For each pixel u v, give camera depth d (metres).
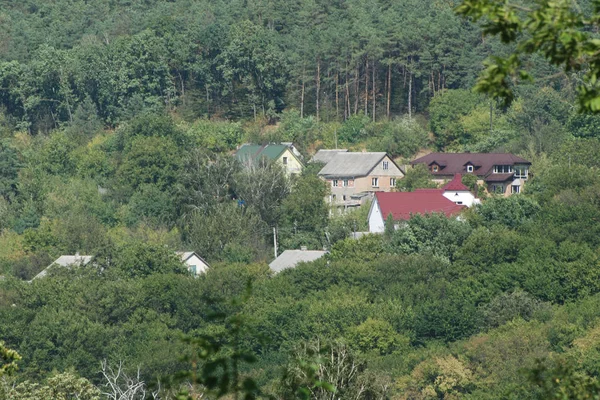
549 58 23.22
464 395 128.88
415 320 157.00
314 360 28.08
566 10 22.50
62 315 152.12
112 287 165.12
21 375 142.50
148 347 146.75
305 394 25.28
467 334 155.50
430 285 170.62
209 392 21.95
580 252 171.12
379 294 170.12
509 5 22.72
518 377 121.81
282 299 164.12
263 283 173.88
